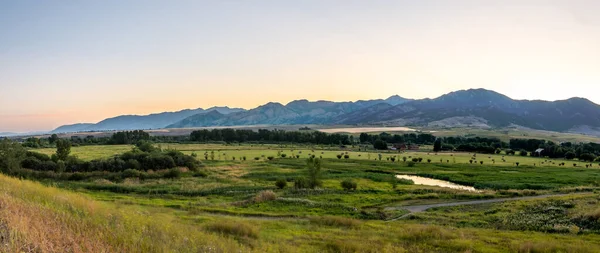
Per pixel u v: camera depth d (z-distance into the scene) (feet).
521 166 424.05
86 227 45.06
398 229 119.34
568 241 104.27
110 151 465.06
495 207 176.14
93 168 274.98
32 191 74.18
